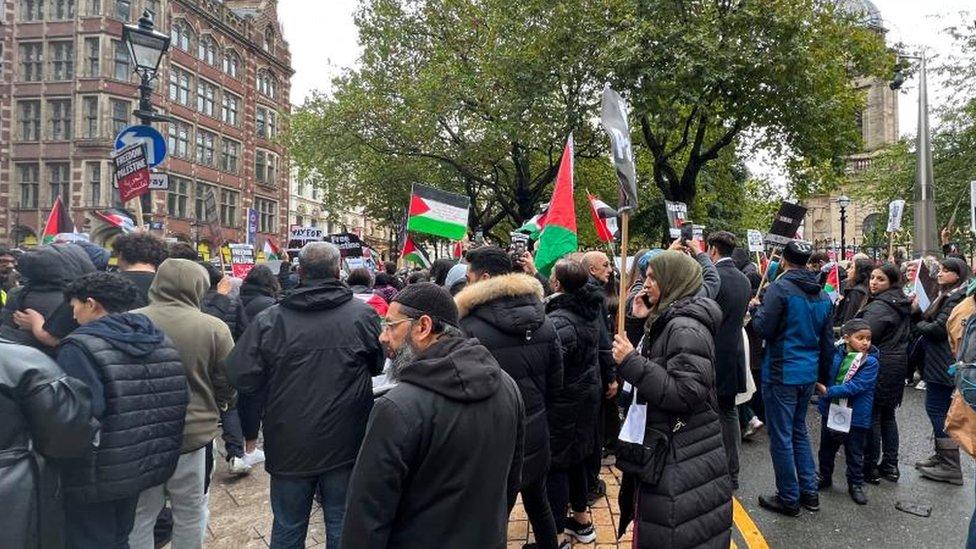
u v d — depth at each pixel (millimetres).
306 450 3057
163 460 2830
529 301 3223
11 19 33781
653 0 13828
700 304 2852
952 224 15852
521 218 21547
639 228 23500
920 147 13570
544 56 15969
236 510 4734
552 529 3328
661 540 2627
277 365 3084
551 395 3432
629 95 14266
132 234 3936
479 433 1976
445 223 7191
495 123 17000
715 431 2805
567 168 5469
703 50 13141
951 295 5129
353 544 1876
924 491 4930
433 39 19688
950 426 3080
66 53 33594
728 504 2758
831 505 4641
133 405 2684
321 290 3207
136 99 33906
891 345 5066
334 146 20594
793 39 13258
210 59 39219
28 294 3320
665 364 2744
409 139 19672
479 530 1973
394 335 2123
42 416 2219
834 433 4918
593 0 15172
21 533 2189
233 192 41500
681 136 19203
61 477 2566
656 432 2711
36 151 33688
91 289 2795
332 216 28062
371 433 1909
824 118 14570
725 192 23844
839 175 16297
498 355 3100
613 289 5562
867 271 8250
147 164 6227
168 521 4055
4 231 33969
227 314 5414
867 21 16156
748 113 15086
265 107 44781
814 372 4355
